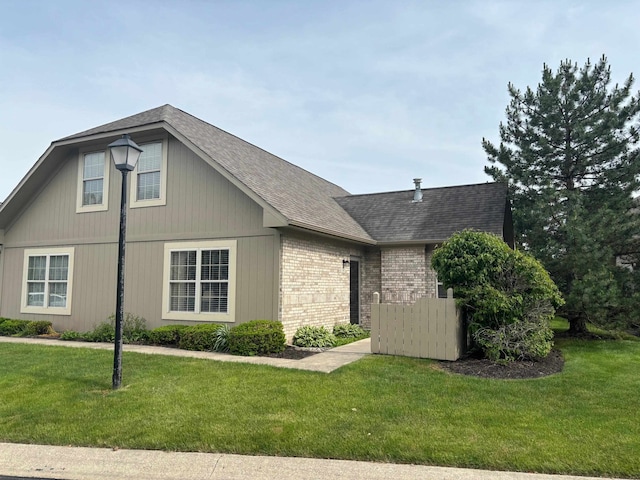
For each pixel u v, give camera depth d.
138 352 9.98
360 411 5.93
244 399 6.43
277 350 10.14
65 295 14.02
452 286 9.62
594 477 4.21
